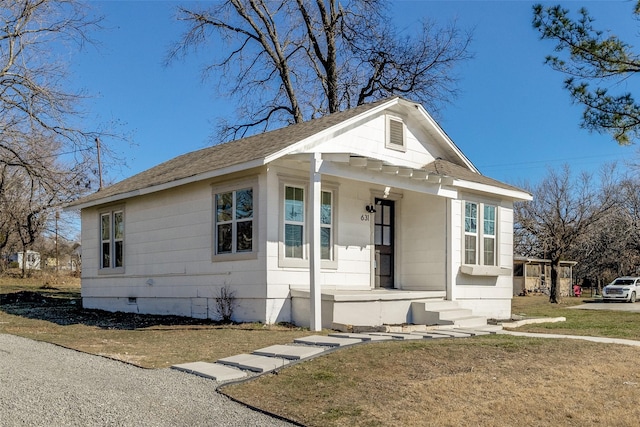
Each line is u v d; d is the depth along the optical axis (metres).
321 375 6.80
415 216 14.41
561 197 28.41
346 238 13.08
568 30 13.55
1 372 6.99
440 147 15.32
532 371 7.09
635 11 13.18
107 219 16.42
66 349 8.95
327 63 26.64
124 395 5.95
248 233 11.77
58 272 39.91
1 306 17.92
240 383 6.53
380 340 8.88
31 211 30.27
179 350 8.67
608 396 6.05
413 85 25.95
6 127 18.69
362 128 13.12
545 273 39.88
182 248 13.38
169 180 13.09
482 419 5.30
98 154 21.39
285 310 11.55
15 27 18.16
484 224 14.92
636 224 33.94
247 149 13.30
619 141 14.09
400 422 5.20
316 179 10.57
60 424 4.93
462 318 12.31
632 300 28.78
